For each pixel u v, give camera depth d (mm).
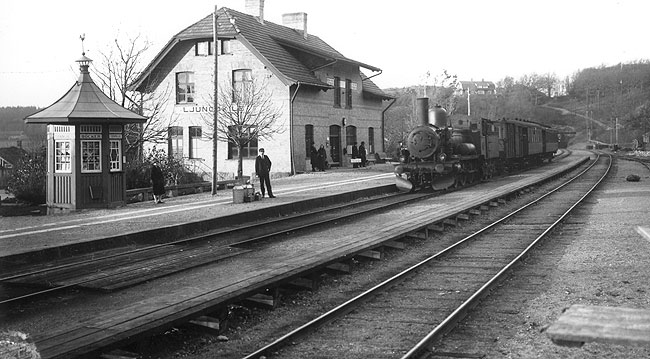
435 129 29094
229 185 32750
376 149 48250
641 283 10328
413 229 15078
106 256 13492
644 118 111812
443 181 29156
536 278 11078
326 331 8148
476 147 32344
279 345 7441
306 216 20797
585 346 7199
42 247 13445
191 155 38938
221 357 7402
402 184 29031
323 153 39156
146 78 38688
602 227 16859
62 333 7285
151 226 16812
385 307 9312
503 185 30234
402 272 11250
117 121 21141
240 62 37438
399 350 7340
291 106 36625
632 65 175750
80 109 20922
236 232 17500
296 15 46844
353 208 22812
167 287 10578
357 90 45281
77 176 20953
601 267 11758
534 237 15656
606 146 108625
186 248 14547
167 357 7426
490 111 99062
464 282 10867
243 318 9031
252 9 42219
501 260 12773
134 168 28359
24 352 6742
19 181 25797
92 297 10117
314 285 10695
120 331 7219
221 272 11688
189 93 39000
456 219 18312
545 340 7496
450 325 8141
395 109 74375
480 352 7172
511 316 8680
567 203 23094
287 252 13914
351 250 12281
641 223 17047
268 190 24188
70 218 19031
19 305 9688
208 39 38031
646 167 44750
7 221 18500
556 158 69875
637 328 5680
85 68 22094
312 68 40094
